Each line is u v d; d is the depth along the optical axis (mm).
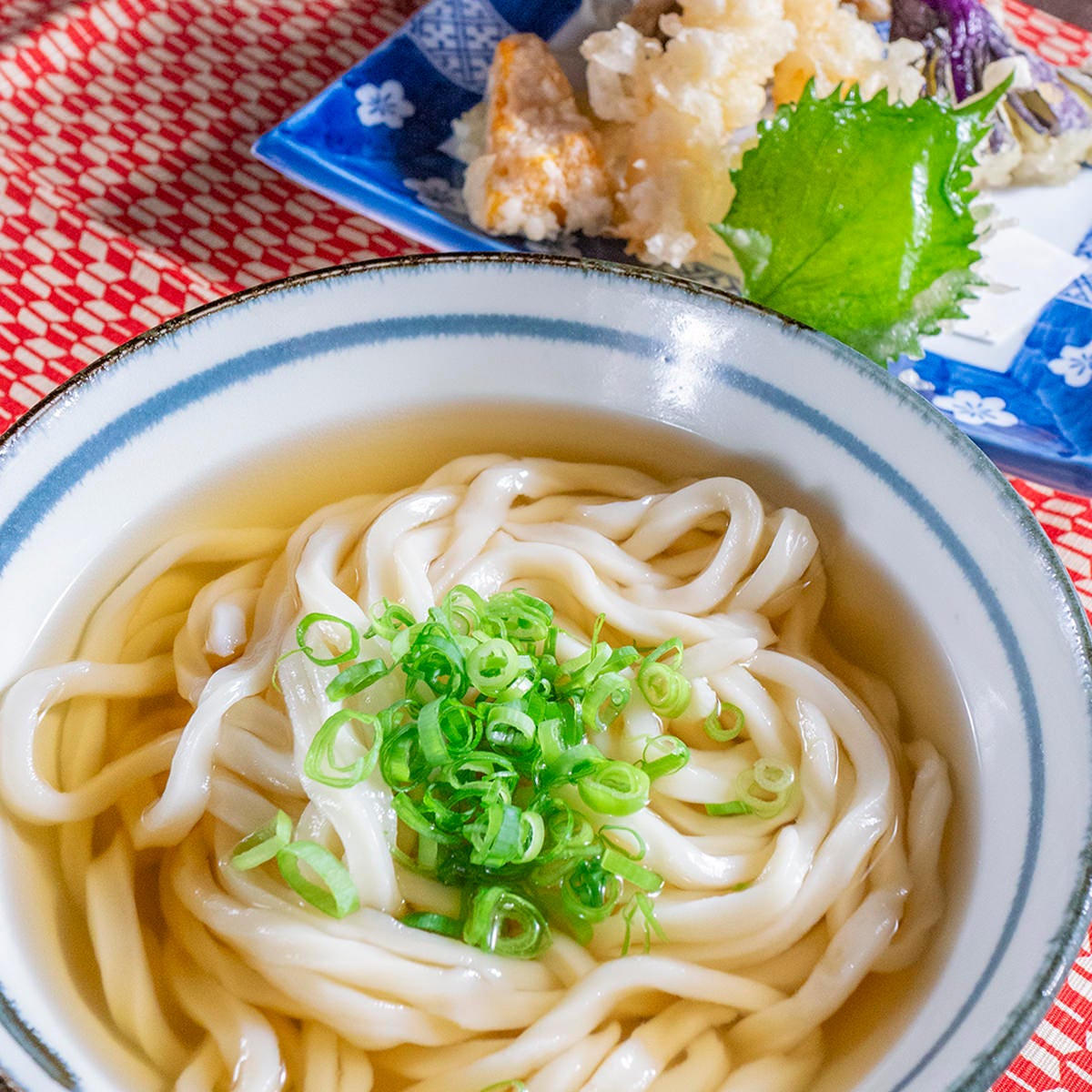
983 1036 328
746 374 406
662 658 400
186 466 405
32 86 539
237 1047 363
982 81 555
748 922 375
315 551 407
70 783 390
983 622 381
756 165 456
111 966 369
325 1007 365
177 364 392
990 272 521
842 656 416
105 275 496
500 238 517
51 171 518
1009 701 373
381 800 375
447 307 409
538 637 394
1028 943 336
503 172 513
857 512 406
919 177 446
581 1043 367
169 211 514
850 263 448
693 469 426
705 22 524
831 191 449
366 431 423
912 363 495
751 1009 373
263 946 365
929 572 394
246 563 419
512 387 423
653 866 383
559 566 414
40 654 387
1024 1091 385
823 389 399
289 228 516
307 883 369
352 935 367
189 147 532
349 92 537
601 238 524
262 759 385
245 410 407
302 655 389
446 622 387
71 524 388
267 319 398
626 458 431
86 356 478
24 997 341
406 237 519
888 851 382
